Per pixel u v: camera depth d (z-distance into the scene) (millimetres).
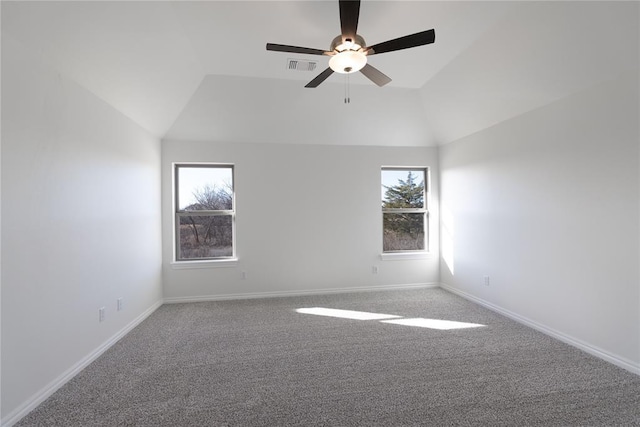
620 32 1991
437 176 4805
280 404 1897
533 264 3029
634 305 2168
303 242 4473
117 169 2926
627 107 2172
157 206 3938
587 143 2465
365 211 4637
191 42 2729
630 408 1805
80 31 2053
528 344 2691
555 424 1685
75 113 2301
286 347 2701
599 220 2389
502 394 1967
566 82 2541
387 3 2209
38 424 1730
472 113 3648
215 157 4246
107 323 2713
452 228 4434
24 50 1836
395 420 1741
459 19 2408
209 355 2561
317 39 2686
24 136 1839
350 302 4043
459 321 3295
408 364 2377
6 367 1702
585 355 2463
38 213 1941
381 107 4086
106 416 1792
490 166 3627
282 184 4422
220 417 1780
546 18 2209
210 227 4363
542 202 2908
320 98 3859
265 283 4375
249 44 2771
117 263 2900
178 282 4141
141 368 2350
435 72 3383
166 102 3414
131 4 2086
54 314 2061
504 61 2760
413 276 4754
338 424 1718
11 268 1744
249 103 3807
